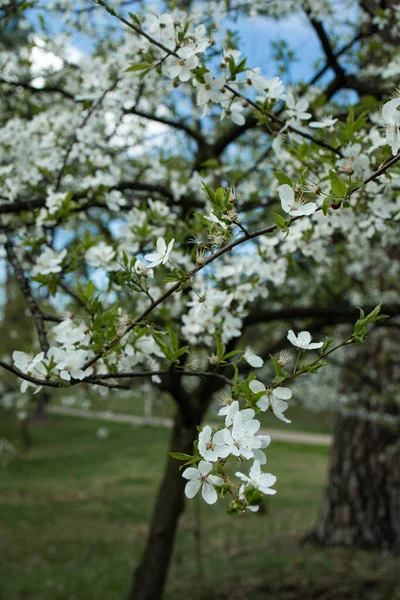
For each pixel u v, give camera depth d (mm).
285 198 1310
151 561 4227
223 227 1358
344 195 1248
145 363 1964
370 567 6426
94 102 2795
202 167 3912
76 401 9680
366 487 7301
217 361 1615
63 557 6875
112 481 11531
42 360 1575
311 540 7523
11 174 2887
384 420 6473
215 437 1160
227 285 2598
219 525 8438
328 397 7219
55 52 2988
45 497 9992
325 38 3443
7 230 2871
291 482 11750
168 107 3967
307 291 5168
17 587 5812
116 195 2730
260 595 5605
